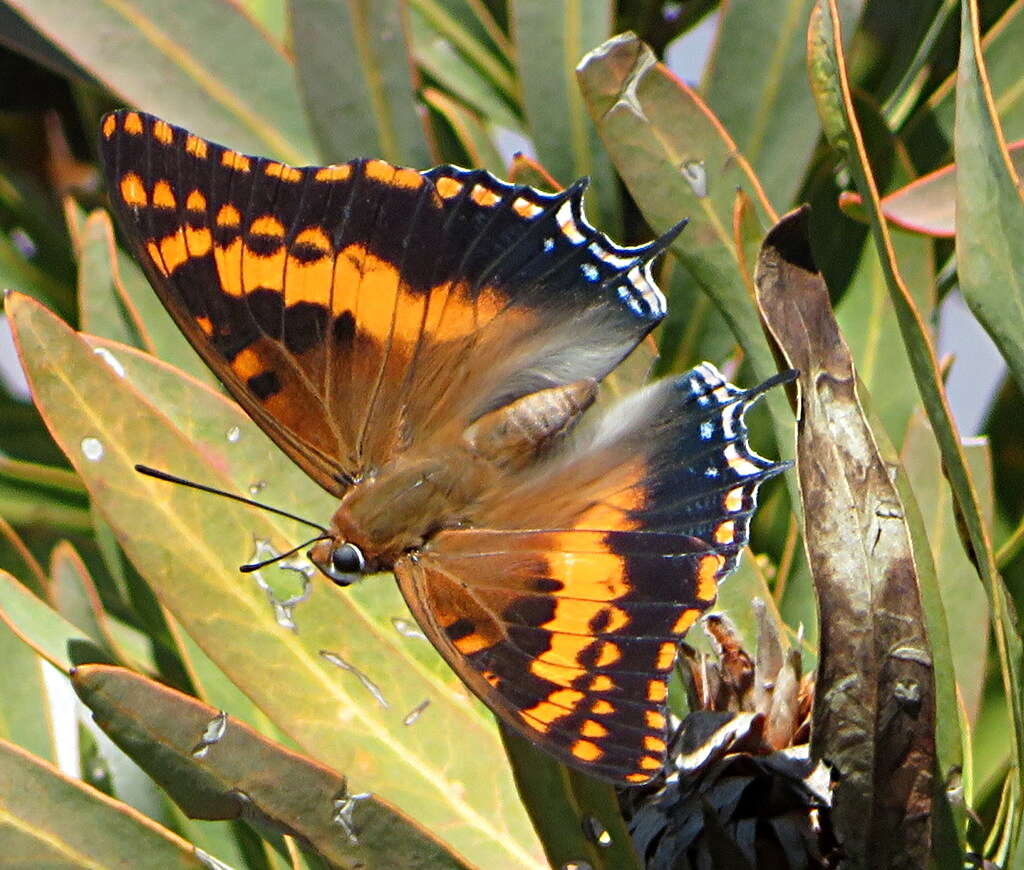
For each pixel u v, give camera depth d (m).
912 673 1.14
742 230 1.16
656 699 1.14
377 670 1.16
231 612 1.16
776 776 1.15
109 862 1.15
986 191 1.14
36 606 1.16
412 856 1.14
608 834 1.14
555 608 1.15
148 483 1.16
